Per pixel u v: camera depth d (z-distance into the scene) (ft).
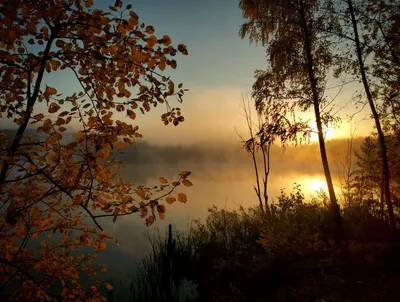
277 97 34.24
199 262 31.60
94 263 32.83
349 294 17.81
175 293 26.50
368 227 31.40
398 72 28.32
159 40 7.54
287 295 19.70
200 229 39.70
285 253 25.45
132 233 47.24
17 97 7.91
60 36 7.87
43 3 6.92
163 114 8.47
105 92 8.67
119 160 8.90
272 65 34.47
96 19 7.13
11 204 7.83
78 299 9.02
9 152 7.23
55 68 8.37
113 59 7.88
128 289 27.12
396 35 28.22
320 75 31.71
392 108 30.04
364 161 37.27
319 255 24.84
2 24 6.89
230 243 33.06
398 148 33.55
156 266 32.27
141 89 8.30
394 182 35.47
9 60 7.49
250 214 43.75
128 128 8.04
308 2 32.83
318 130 31.83
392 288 17.34
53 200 9.83
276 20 35.17
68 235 10.64
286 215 33.06
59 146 7.30
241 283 23.99
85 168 8.23
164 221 56.54
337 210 30.12
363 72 29.19
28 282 9.61
